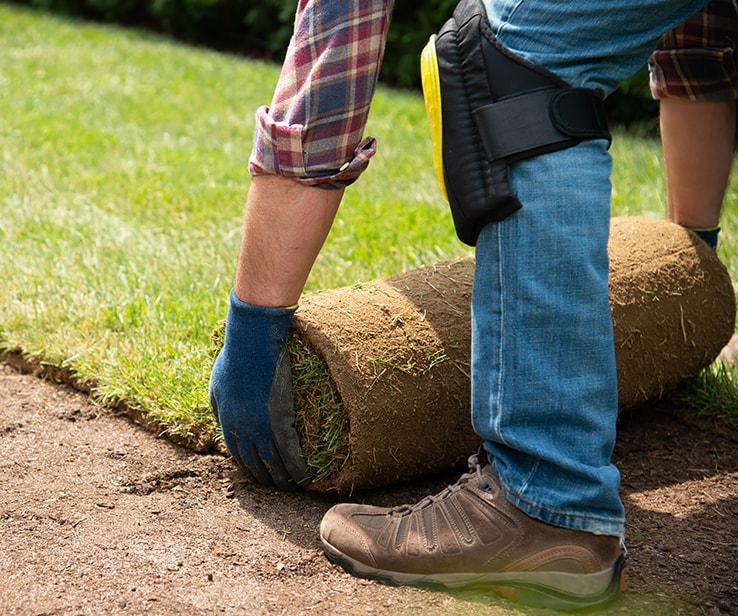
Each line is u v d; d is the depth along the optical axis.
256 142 2.16
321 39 2.06
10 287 3.71
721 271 3.04
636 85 7.29
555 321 1.90
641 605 2.06
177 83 8.14
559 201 1.90
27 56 9.07
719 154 3.06
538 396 1.92
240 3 10.98
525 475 2.00
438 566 2.10
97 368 3.14
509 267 1.92
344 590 2.12
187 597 2.03
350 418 2.36
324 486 2.50
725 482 2.70
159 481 2.61
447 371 2.48
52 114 6.82
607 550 2.01
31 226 4.39
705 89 2.94
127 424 2.96
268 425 2.40
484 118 1.92
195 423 2.77
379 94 8.00
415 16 9.22
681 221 3.20
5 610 1.96
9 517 2.37
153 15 12.39
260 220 2.18
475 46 1.95
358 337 2.40
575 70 1.91
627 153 6.03
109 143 6.10
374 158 5.86
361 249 4.08
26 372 3.32
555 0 1.87
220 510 2.47
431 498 2.21
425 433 2.47
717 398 3.04
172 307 3.47
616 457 2.85
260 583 2.12
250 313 2.27
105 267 3.93
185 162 5.69
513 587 2.07
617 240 2.97
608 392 1.96
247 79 8.48
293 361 2.42
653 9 1.87
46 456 2.72
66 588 2.05
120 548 2.23
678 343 2.90
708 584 2.15
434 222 4.51
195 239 4.33
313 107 2.07
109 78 8.22
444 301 2.60
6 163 5.52
